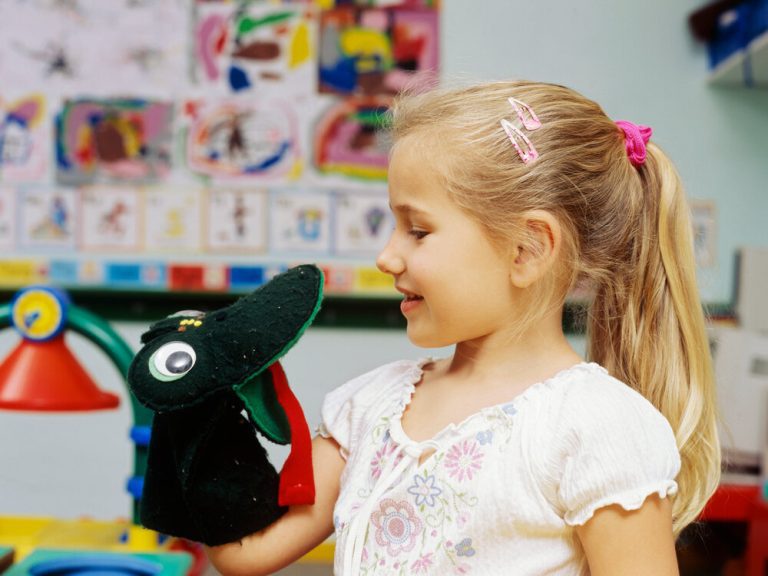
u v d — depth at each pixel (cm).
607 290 66
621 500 52
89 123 162
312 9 162
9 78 162
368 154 162
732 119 162
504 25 162
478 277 58
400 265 60
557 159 60
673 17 162
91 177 162
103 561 88
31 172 162
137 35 162
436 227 58
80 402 95
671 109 162
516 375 60
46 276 161
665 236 65
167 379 55
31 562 86
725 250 162
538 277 59
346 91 162
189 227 162
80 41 162
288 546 63
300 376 161
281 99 162
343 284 161
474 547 55
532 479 54
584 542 53
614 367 66
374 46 162
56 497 162
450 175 58
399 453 60
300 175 162
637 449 54
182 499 60
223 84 162
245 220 162
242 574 61
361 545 58
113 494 162
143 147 162
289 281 59
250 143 162
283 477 60
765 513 132
